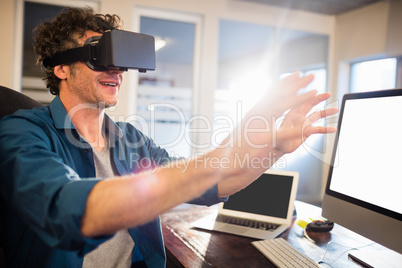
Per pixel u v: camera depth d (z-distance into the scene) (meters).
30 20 2.94
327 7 4.00
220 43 3.78
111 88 0.93
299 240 1.02
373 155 0.89
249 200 1.23
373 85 4.06
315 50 4.35
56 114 0.90
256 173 0.70
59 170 0.55
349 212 0.96
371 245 0.98
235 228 1.10
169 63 3.51
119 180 0.47
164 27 3.49
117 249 0.97
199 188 0.46
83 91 0.92
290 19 4.05
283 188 1.20
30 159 0.58
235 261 0.86
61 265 0.80
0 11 2.81
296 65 4.20
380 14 3.75
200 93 3.61
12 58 2.86
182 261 0.85
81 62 0.88
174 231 1.09
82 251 0.52
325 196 1.07
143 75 3.38
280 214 1.17
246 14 3.78
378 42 3.78
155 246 0.96
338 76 4.33
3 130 0.70
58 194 0.49
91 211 0.45
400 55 3.59
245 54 3.89
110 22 1.06
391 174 0.83
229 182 0.75
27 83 2.96
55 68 0.94
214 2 3.59
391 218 0.81
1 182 0.60
